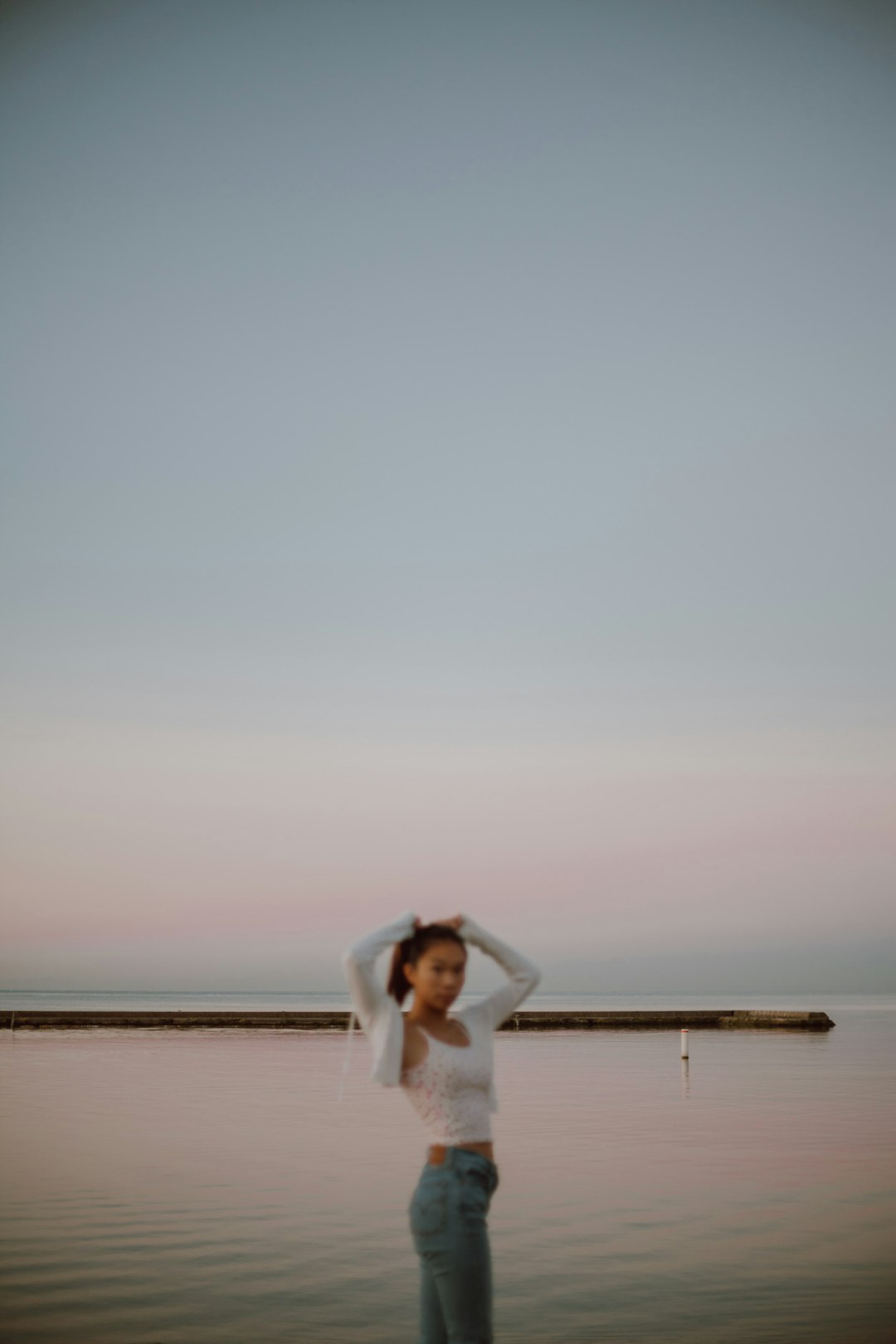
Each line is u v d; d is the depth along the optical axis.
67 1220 7.95
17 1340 5.30
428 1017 3.52
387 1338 5.36
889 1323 5.61
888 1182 9.65
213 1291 6.15
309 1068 21.02
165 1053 24.95
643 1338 5.38
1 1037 30.80
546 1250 7.20
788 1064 22.83
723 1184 9.56
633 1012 39.88
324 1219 8.01
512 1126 13.45
